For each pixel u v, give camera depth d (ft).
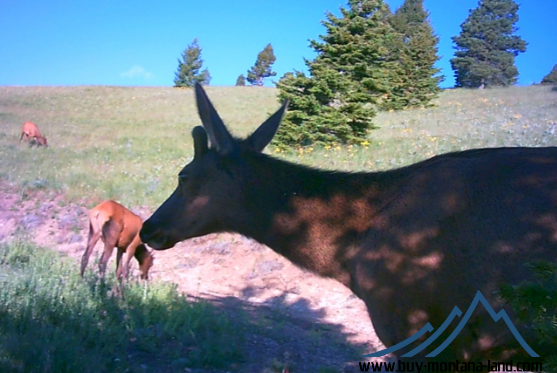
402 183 11.69
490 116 76.38
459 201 10.56
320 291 30.68
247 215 12.60
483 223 10.23
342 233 11.95
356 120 57.11
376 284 11.04
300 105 57.36
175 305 22.62
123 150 67.36
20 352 15.80
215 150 12.89
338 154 52.60
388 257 10.92
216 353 19.19
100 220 27.37
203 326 21.54
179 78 197.67
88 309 20.13
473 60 188.34
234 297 29.84
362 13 62.08
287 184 12.43
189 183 12.89
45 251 31.30
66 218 39.70
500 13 188.24
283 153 54.85
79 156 62.44
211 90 173.47
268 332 22.94
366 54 60.54
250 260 33.63
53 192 44.96
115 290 23.75
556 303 7.43
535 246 9.77
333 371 19.03
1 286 20.98
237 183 12.62
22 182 46.37
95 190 45.11
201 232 13.05
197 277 32.68
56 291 20.80
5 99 130.31
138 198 43.37
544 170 10.37
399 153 50.88
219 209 12.75
